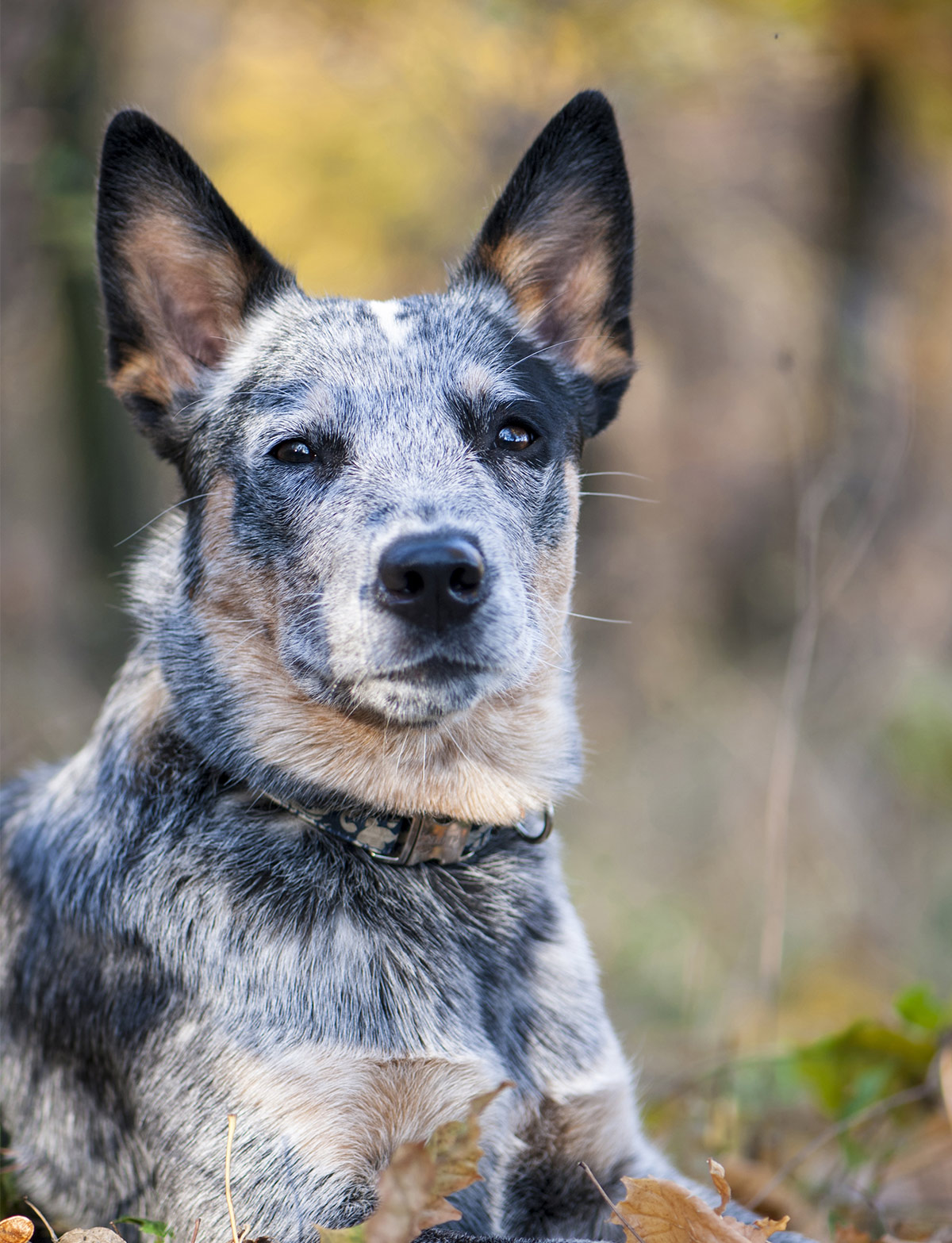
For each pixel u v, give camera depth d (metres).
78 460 12.73
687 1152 6.28
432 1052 4.54
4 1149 5.14
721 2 10.64
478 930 4.91
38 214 11.23
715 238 15.51
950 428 15.83
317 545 4.80
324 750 4.86
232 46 12.62
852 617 14.44
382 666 4.55
